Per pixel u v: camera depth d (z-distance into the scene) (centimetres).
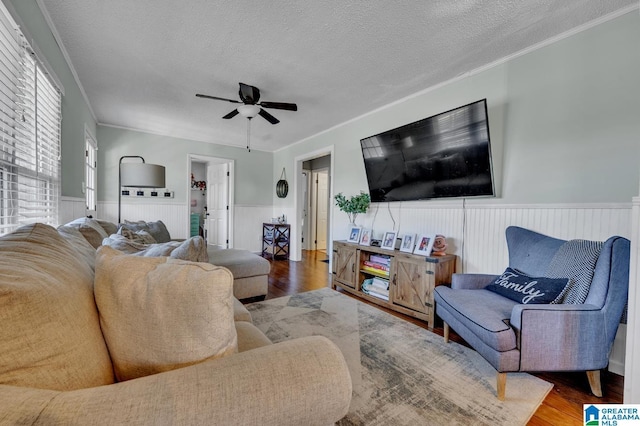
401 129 304
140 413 54
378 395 158
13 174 155
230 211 580
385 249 304
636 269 132
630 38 186
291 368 67
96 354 68
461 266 275
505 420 141
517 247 220
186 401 57
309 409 64
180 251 131
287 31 213
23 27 153
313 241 689
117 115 404
